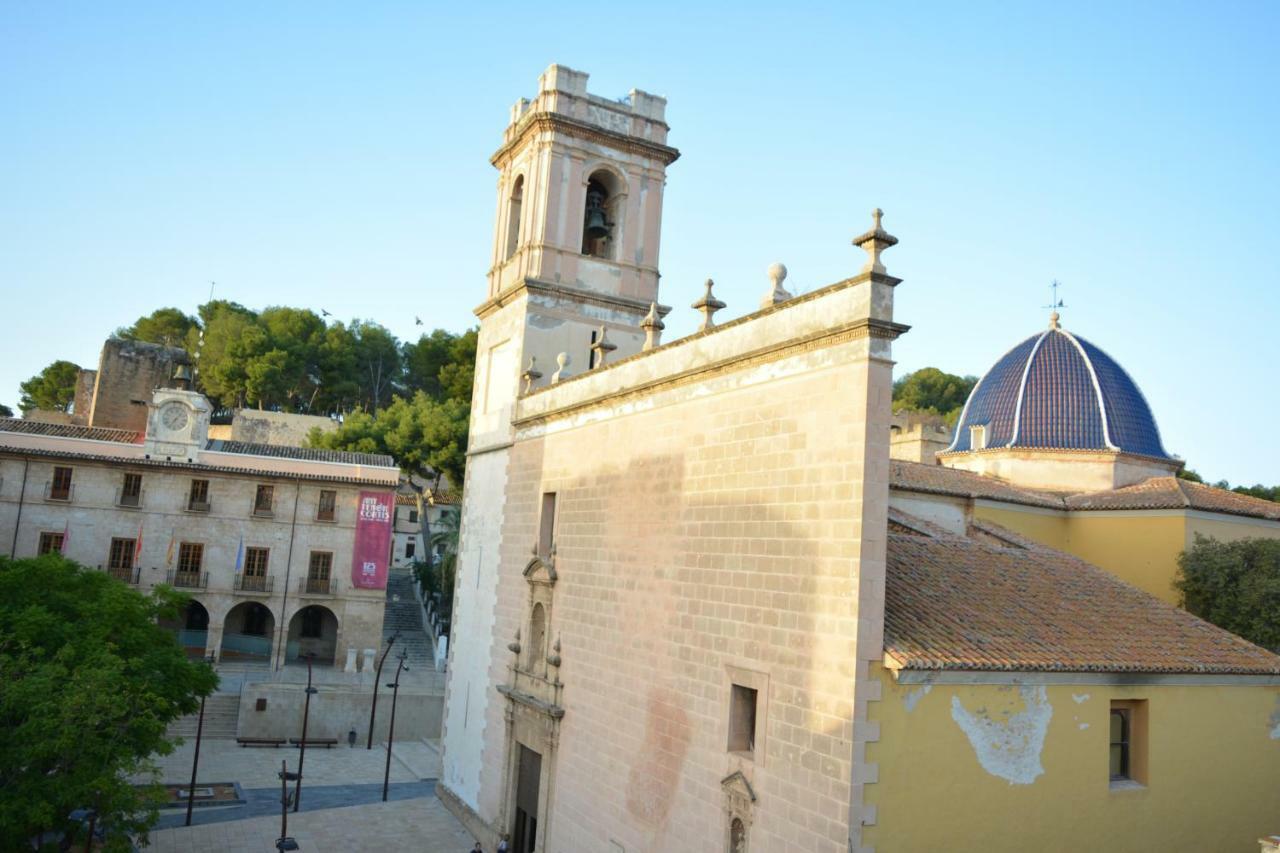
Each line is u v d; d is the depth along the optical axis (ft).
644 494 74.43
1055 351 123.85
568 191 105.50
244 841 93.35
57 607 86.69
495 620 100.17
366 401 333.62
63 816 69.21
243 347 299.38
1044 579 72.33
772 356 61.82
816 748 53.06
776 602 58.18
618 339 106.83
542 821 82.84
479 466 111.34
